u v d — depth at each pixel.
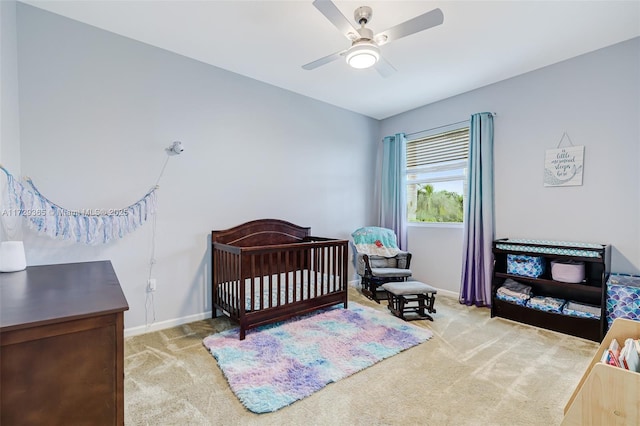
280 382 1.91
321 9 1.75
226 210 3.22
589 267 2.84
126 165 2.63
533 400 1.78
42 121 2.27
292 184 3.80
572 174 2.94
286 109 3.71
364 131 4.66
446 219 4.10
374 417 1.63
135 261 2.68
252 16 2.30
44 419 1.02
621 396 1.11
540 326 2.88
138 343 2.50
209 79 3.08
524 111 3.27
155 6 2.19
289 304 2.84
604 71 2.75
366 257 3.90
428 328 2.86
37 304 1.18
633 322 1.56
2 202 1.93
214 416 1.62
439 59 2.94
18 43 2.16
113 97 2.56
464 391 1.87
